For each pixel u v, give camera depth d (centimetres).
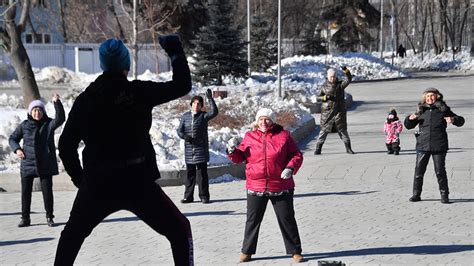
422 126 1218
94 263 877
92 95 548
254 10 6166
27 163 1088
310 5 6662
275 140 863
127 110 545
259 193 863
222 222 1102
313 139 2128
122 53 559
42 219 1155
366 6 6419
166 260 888
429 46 8956
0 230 1083
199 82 3697
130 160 548
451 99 3394
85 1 5491
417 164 1231
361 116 2758
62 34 5519
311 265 852
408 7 9481
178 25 4447
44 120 1093
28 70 2566
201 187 1252
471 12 7538
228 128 1842
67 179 1398
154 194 559
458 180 1427
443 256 884
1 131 1634
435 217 1113
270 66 4581
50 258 916
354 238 984
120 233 1041
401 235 998
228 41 3719
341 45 6394
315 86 3478
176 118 2020
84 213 557
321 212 1158
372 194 1307
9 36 2550
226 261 878
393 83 4834
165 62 4828
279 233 1023
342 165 1638
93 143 550
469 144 1914
